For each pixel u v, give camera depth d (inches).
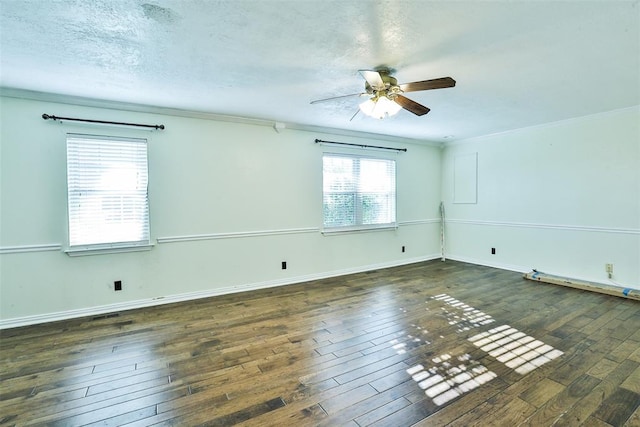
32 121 122.4
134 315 132.2
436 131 200.4
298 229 182.1
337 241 197.0
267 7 69.4
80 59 94.4
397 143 221.8
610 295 149.9
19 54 90.9
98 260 133.9
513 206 199.5
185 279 151.6
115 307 136.9
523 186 193.8
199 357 96.6
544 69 104.1
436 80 91.7
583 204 167.6
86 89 119.5
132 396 77.7
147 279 143.3
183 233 150.6
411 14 72.6
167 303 146.8
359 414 70.1
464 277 188.2
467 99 135.5
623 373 84.5
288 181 178.7
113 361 94.7
